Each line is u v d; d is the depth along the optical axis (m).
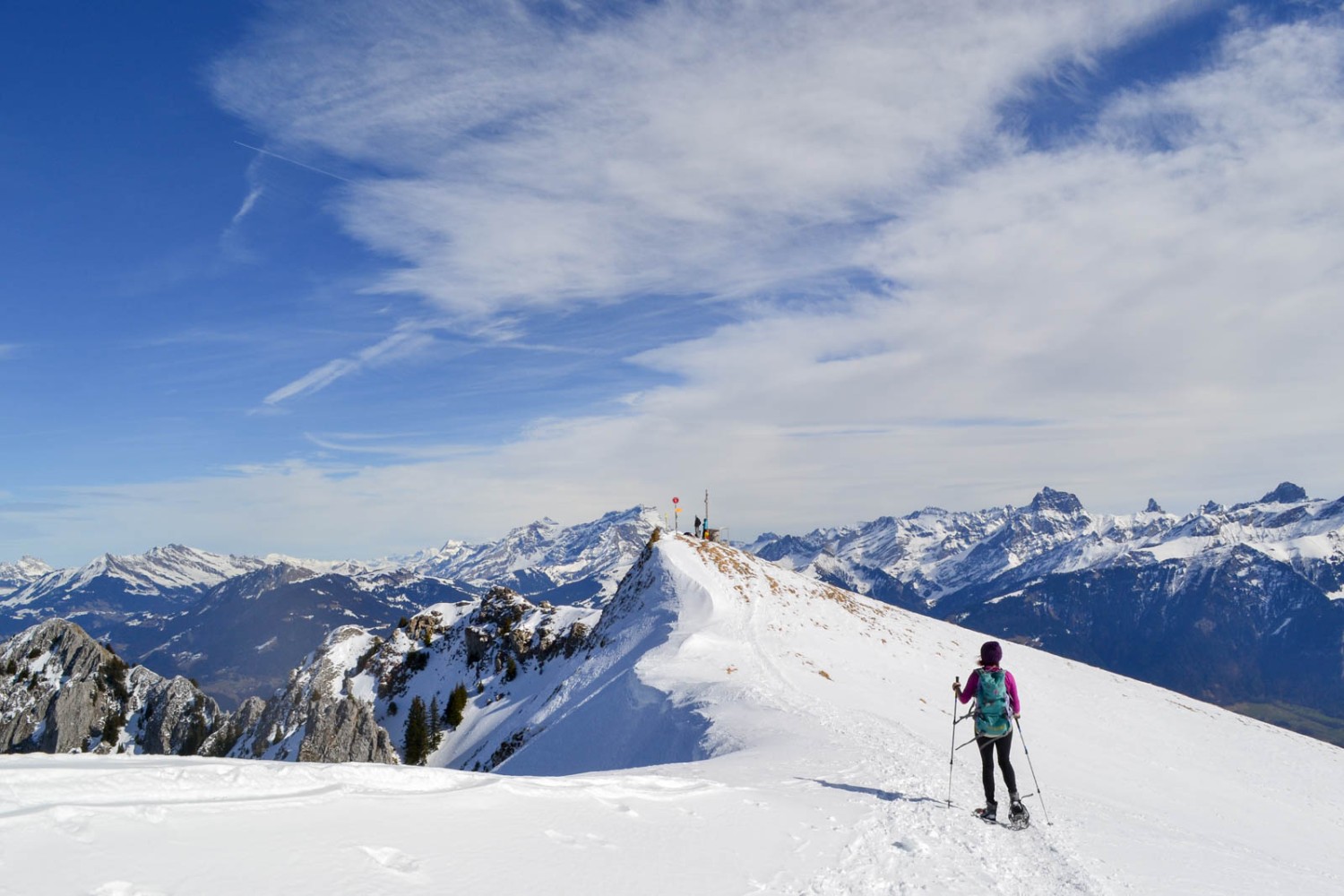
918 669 69.06
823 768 19.66
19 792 6.97
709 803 12.84
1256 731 75.94
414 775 10.33
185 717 130.25
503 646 134.12
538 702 85.06
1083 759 49.25
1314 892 13.64
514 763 53.62
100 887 5.71
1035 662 85.75
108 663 132.62
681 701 40.97
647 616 73.75
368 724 105.50
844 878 10.20
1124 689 83.19
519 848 8.63
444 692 133.12
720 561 85.56
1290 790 56.59
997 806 15.98
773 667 52.03
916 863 11.40
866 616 85.44
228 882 6.27
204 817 7.45
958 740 40.16
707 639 57.28
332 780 9.39
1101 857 13.01
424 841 8.12
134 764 8.22
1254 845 31.47
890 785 17.69
